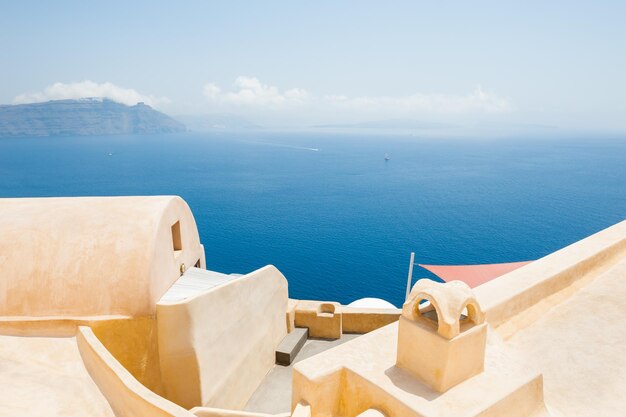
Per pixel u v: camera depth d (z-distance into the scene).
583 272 8.91
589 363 6.68
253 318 11.13
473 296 5.33
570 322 7.62
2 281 8.66
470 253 67.75
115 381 6.85
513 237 76.75
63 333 8.56
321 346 13.26
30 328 8.52
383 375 5.55
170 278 10.21
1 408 6.65
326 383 5.60
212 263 63.25
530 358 6.82
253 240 75.81
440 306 5.14
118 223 9.47
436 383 5.24
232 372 10.12
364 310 13.92
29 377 7.46
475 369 5.55
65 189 138.50
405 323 5.58
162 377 9.03
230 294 10.05
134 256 8.99
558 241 74.12
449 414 4.84
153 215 9.73
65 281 8.76
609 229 10.76
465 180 156.88
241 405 10.63
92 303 8.74
